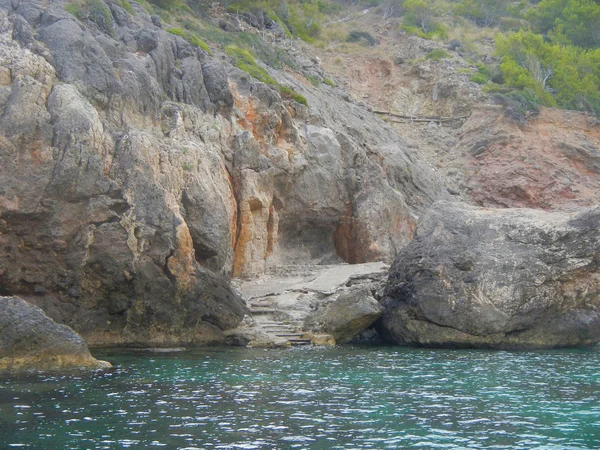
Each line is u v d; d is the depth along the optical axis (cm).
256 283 2698
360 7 6756
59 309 2061
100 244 2078
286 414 1289
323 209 3189
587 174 4347
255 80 3228
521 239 2430
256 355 2025
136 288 2111
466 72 4981
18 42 2327
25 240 2034
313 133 3281
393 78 5028
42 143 2059
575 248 2383
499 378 1709
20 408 1301
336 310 2375
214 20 4128
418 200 3622
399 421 1254
